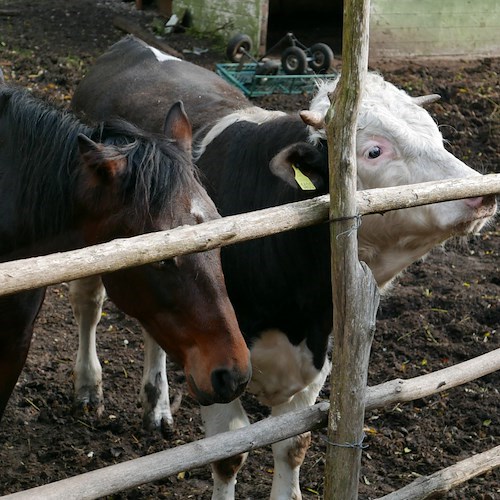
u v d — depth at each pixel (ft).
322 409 9.64
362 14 8.59
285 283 11.63
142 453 14.21
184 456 8.73
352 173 8.95
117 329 17.26
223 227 8.27
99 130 10.30
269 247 11.57
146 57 16.22
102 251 7.55
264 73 25.22
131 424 14.87
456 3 29.86
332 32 32.99
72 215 10.28
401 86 26.14
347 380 9.36
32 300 11.25
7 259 10.84
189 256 9.54
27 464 13.64
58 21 30.83
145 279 9.75
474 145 23.03
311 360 12.07
